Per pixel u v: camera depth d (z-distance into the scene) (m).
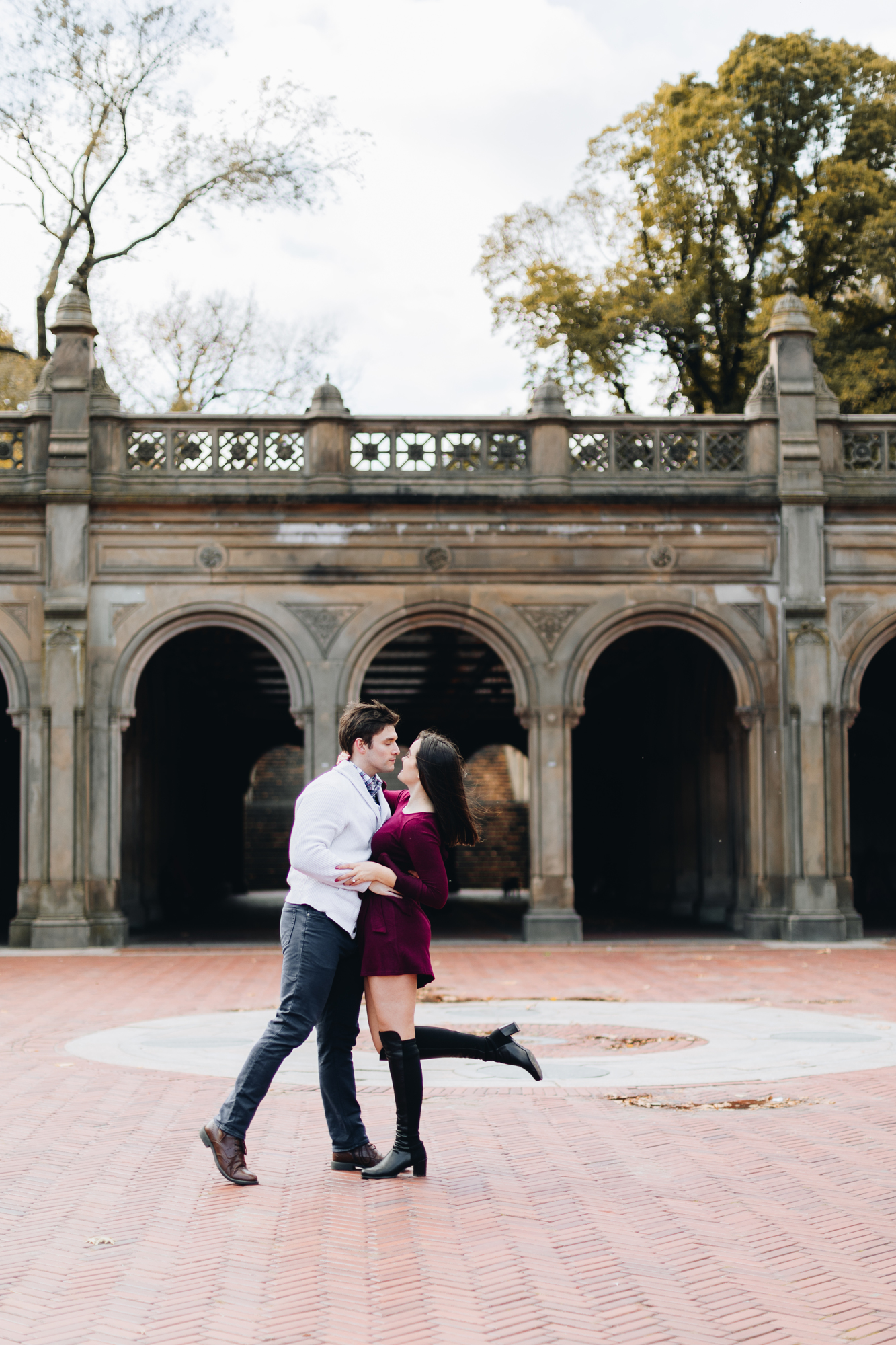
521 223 28.56
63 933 16.64
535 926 17.14
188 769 27.33
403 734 33.06
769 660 17.59
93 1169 5.36
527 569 17.48
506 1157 5.51
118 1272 4.05
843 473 18.03
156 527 17.27
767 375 18.06
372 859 5.31
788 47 26.50
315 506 17.33
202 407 28.62
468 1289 3.88
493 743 33.22
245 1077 5.12
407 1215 4.63
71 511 17.11
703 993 11.72
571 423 17.70
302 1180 5.14
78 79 24.17
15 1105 6.65
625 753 27.62
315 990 5.18
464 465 17.62
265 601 17.30
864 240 25.09
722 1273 4.02
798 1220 4.59
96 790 17.03
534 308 27.94
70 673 16.92
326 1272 4.03
